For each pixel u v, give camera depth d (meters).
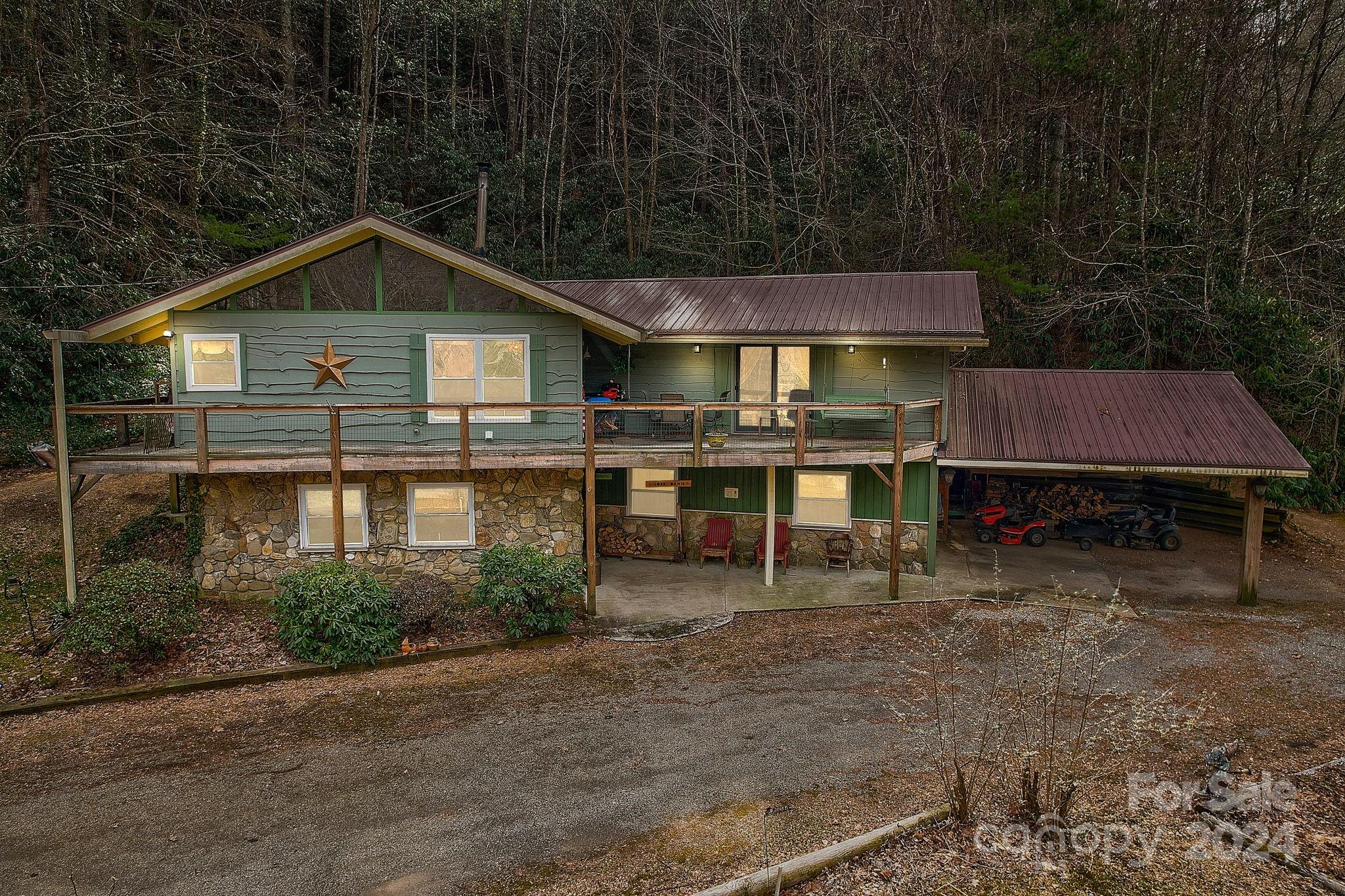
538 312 12.74
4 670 9.52
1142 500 18.91
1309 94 22.28
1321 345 18.72
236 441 12.27
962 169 23.05
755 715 8.59
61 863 5.96
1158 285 20.00
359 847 6.14
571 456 11.73
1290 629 11.62
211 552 11.65
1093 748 7.46
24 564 12.37
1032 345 21.64
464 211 26.98
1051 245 21.58
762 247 26.22
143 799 6.89
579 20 28.69
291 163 22.81
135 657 9.76
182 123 19.36
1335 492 19.16
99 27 20.03
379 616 10.47
